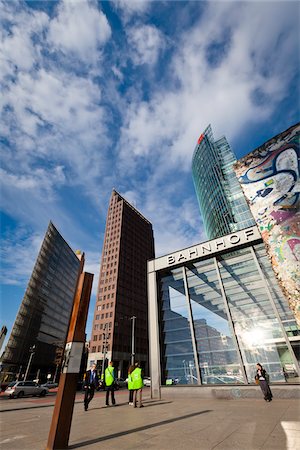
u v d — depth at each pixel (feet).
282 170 45.42
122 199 378.73
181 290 48.67
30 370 202.59
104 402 37.81
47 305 234.79
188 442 12.12
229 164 248.11
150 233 395.14
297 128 46.78
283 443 11.24
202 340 41.47
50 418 22.74
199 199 309.22
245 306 40.06
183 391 38.32
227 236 46.52
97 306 260.83
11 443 13.32
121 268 286.87
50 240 248.93
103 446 12.00
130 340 245.86
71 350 14.32
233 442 11.84
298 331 33.83
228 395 34.47
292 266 36.63
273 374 33.32
